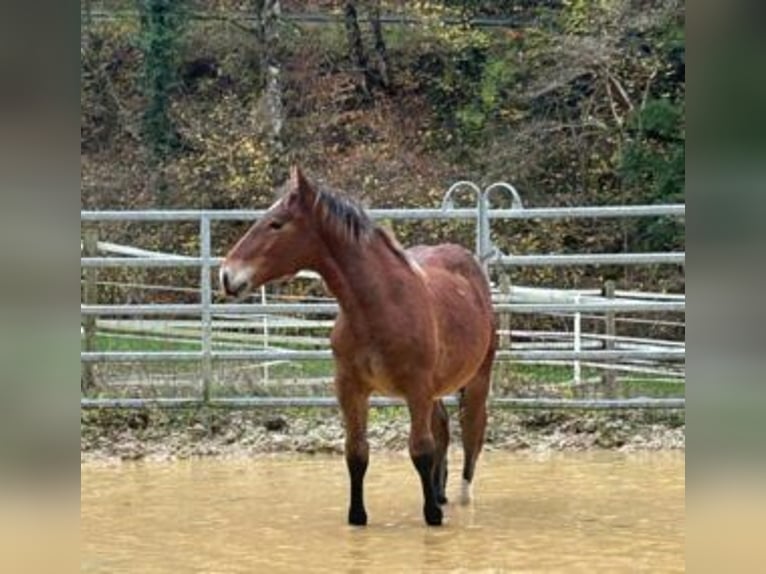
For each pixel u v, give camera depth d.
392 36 22.92
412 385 7.31
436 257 8.15
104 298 17.17
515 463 10.07
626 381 11.93
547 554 6.62
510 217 11.05
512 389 11.45
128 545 6.98
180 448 10.75
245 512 8.01
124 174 21.42
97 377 11.48
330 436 10.91
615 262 10.91
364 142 22.02
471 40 22.00
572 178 20.52
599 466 9.85
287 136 22.00
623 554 6.60
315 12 23.05
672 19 20.12
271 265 7.21
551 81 20.61
